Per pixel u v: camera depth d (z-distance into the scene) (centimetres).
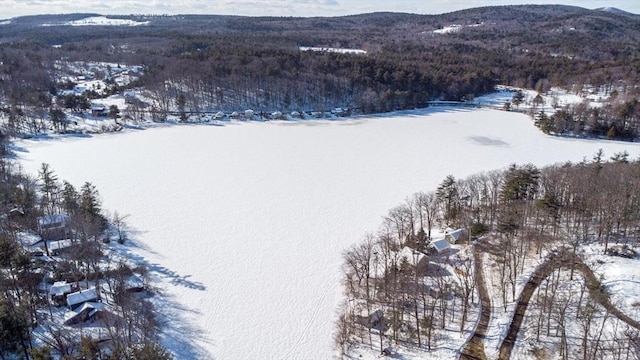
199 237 10050
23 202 9950
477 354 6184
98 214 9981
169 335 6975
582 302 6681
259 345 6862
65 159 14900
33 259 8306
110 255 9088
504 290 7188
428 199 11019
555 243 8719
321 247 9662
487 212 10262
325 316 7494
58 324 6900
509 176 11269
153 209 11412
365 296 7844
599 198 9112
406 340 6662
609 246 8231
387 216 10950
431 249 9044
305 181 13438
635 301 6612
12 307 6297
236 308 7675
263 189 12825
